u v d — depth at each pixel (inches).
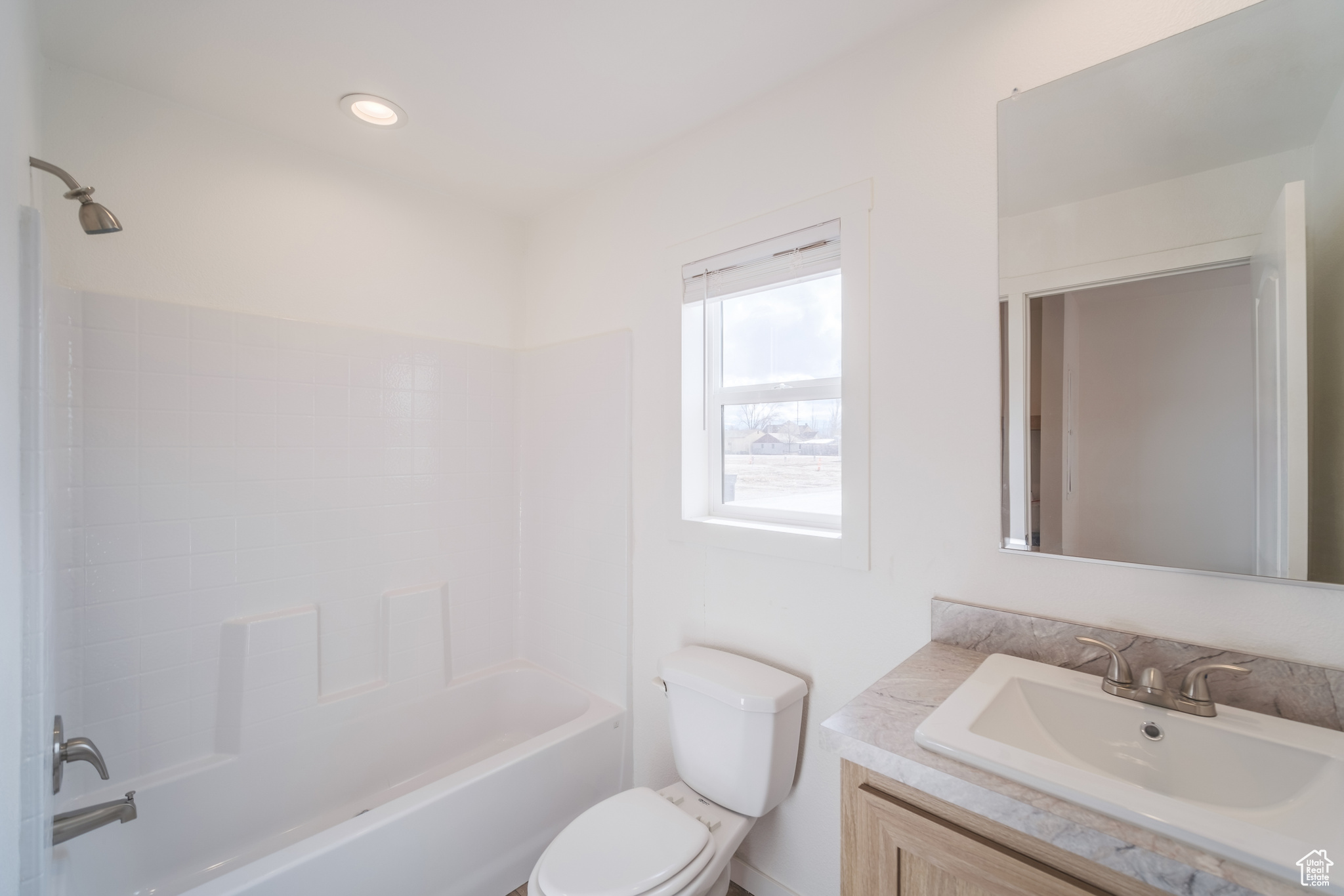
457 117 70.0
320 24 54.0
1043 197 46.4
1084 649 44.1
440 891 59.4
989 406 49.1
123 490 62.6
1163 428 41.4
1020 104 47.6
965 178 50.5
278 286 74.3
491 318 96.9
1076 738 39.6
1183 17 41.0
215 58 59.0
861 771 37.0
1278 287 37.3
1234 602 39.1
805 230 61.3
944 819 33.5
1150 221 41.9
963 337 50.5
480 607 94.6
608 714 78.9
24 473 38.1
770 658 65.0
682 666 63.2
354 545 80.4
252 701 69.6
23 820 37.9
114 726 61.7
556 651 93.1
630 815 53.6
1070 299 45.3
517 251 100.4
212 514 68.5
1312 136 36.5
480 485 94.9
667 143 76.3
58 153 59.3
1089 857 27.1
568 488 91.0
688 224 74.0
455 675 91.1
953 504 51.1
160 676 64.6
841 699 58.8
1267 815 32.2
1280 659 37.2
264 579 72.4
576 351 89.8
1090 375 44.4
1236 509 38.7
